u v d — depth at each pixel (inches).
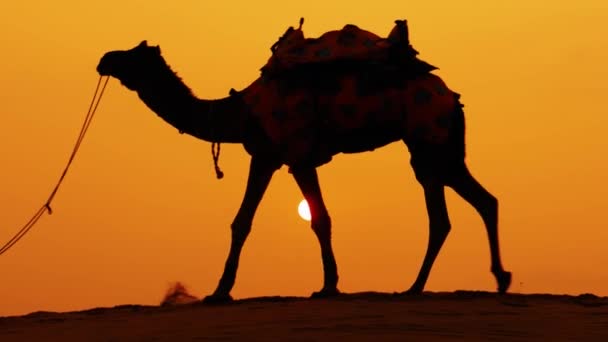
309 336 634.2
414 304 782.5
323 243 910.4
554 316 711.7
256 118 906.1
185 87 933.2
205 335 658.2
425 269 881.5
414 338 617.9
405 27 893.2
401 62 881.5
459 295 855.7
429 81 885.8
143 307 919.0
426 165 884.6
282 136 892.6
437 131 874.8
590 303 795.4
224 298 885.2
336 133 890.7
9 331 766.5
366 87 873.5
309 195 909.2
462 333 639.8
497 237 886.4
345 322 689.6
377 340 612.7
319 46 898.1
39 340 697.0
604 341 612.1
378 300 821.9
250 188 912.3
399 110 879.1
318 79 884.0
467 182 895.1
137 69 924.0
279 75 896.3
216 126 920.9
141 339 661.3
